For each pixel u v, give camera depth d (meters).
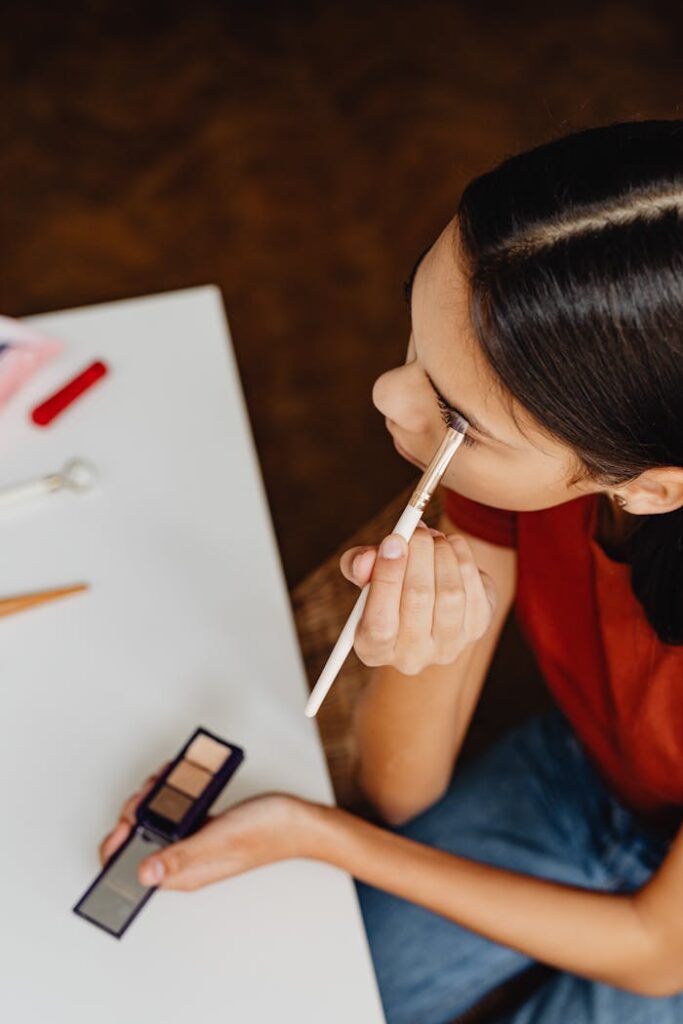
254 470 0.93
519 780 1.04
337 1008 0.72
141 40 2.09
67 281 1.83
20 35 2.10
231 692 0.83
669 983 0.84
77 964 0.73
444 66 2.04
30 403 0.97
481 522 0.89
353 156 1.95
